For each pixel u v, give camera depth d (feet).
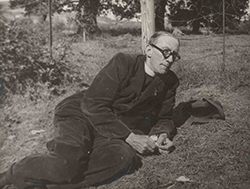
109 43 33.58
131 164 7.90
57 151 7.13
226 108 12.18
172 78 9.00
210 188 7.48
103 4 47.32
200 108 11.69
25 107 12.76
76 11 45.93
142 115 8.96
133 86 8.11
